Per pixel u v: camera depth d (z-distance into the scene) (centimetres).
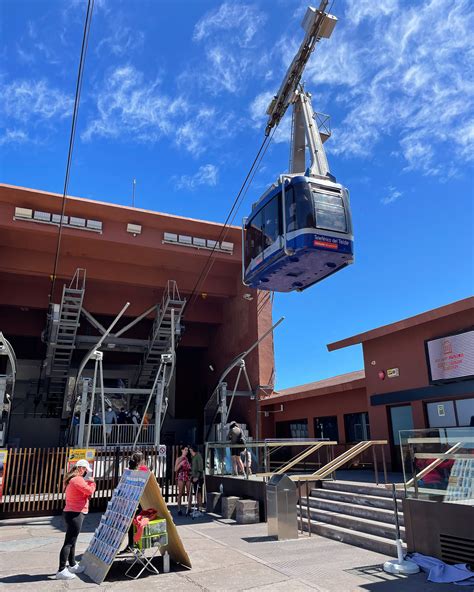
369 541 826
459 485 670
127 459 1517
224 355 3064
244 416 2675
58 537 1014
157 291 2995
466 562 642
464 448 669
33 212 2358
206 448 1565
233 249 2778
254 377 2620
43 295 2792
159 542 687
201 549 830
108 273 2733
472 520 639
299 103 1452
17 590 596
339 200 1162
